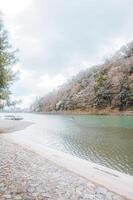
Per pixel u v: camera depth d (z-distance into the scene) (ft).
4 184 25.26
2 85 56.29
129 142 88.74
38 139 98.32
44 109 622.13
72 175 34.55
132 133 115.55
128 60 413.39
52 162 43.78
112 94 357.20
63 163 44.50
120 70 391.45
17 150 53.83
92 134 115.14
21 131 128.16
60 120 242.58
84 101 423.64
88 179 33.17
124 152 70.33
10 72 66.08
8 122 191.83
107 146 80.94
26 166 35.99
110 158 62.54
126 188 30.12
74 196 24.62
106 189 28.84
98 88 386.73
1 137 90.17
